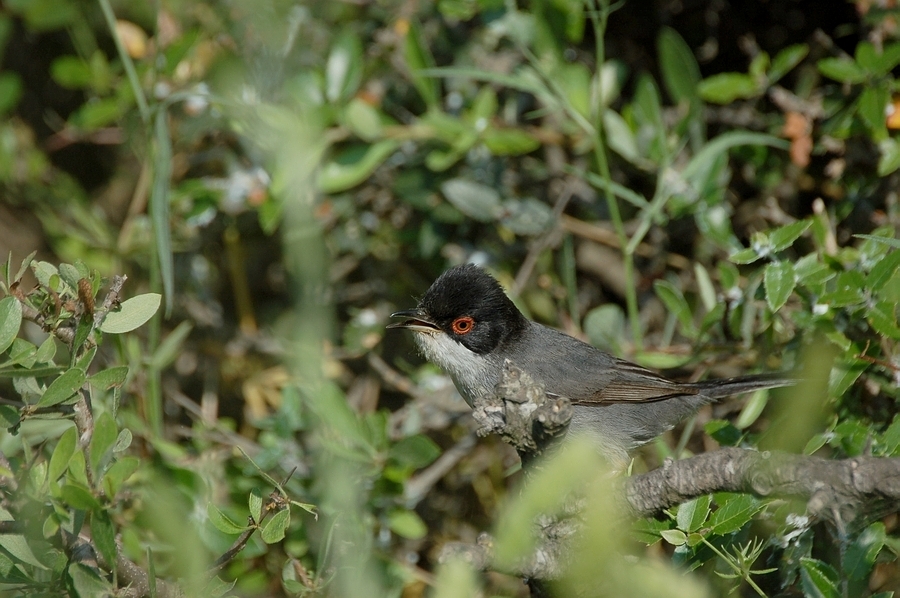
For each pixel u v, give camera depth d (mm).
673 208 10086
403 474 8867
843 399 7746
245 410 11852
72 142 12547
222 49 10750
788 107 10055
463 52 11383
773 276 7543
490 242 11633
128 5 11695
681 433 10797
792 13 11383
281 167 9750
